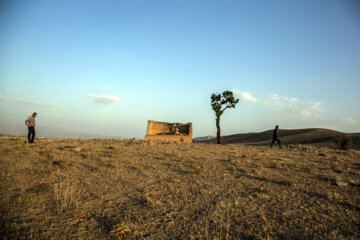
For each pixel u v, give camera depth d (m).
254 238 3.82
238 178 7.91
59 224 4.30
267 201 5.65
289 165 10.12
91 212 4.93
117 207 5.24
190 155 13.24
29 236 3.75
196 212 4.98
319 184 7.12
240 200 5.72
